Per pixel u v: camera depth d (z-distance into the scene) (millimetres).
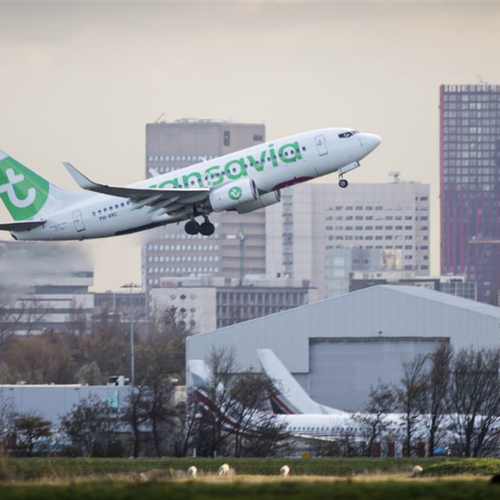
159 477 176750
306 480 170375
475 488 126125
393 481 144875
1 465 191875
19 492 122750
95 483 141000
